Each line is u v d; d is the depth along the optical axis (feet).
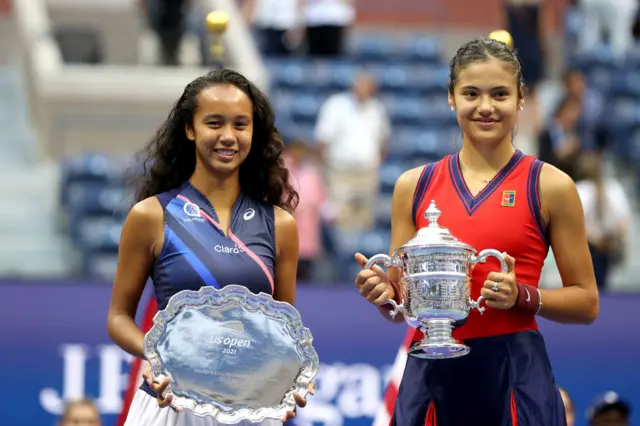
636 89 112.57
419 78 123.65
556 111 97.19
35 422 60.75
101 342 61.41
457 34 126.00
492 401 34.01
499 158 34.86
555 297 34.06
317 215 79.71
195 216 34.71
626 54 116.16
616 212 74.23
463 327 34.37
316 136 98.94
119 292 35.09
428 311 33.09
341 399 61.46
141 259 34.86
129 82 111.45
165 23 119.85
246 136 34.50
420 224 35.22
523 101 35.24
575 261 34.53
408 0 127.65
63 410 57.06
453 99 35.04
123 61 121.19
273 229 35.29
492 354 34.09
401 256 33.88
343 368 61.72
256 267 34.47
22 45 124.06
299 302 62.03
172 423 33.99
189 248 34.32
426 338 33.40
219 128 34.30
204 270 34.12
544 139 83.05
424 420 34.60
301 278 79.10
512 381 33.96
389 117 118.62
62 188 94.12
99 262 82.84
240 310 33.45
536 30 108.68
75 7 121.39
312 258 79.36
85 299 61.67
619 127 106.83
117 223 88.94
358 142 95.45
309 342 33.58
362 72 123.34
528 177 34.55
